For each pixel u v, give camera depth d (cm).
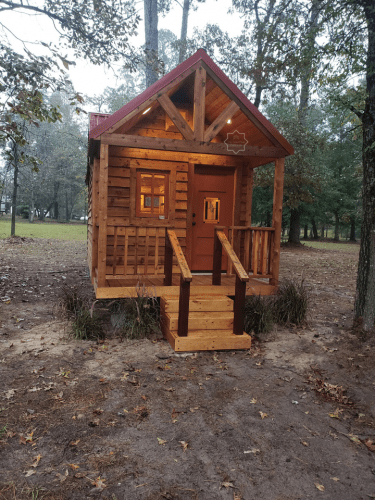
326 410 378
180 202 785
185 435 324
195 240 816
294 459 298
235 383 430
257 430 337
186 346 514
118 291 593
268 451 307
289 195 1897
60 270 1159
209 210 820
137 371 449
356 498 257
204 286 632
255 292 662
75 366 458
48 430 323
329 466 291
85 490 254
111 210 745
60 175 4091
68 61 648
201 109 602
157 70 1073
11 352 495
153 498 249
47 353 494
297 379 448
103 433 321
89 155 777
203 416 357
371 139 561
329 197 2606
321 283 1073
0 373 430
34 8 838
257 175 1722
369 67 546
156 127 772
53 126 3466
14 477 264
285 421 354
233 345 531
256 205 2488
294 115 1941
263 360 502
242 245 834
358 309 596
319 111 2222
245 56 1403
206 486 262
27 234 2452
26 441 305
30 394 384
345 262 1575
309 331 619
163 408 368
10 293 821
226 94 612
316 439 327
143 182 762
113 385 411
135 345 538
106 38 957
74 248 1800
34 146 3014
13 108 580
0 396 377
